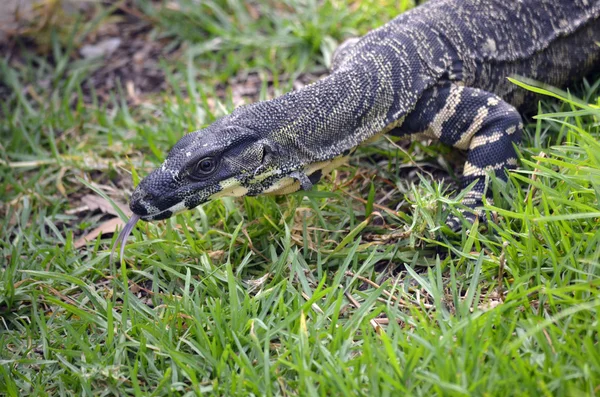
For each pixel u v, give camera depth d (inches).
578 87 28.6
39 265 25.6
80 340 22.2
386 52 25.5
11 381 21.8
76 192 29.4
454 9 26.6
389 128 25.6
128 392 21.5
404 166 27.3
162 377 21.3
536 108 27.6
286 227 24.2
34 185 29.2
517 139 24.8
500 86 26.5
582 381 19.0
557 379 18.8
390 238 24.5
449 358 19.4
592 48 27.7
